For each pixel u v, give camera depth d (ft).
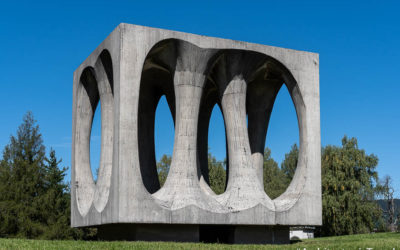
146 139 72.18
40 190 110.42
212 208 57.62
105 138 63.98
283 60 64.69
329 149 141.59
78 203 67.87
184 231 57.21
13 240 52.54
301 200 62.95
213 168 133.69
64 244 46.55
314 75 66.49
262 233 62.39
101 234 67.21
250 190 60.75
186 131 59.36
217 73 64.08
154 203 54.49
